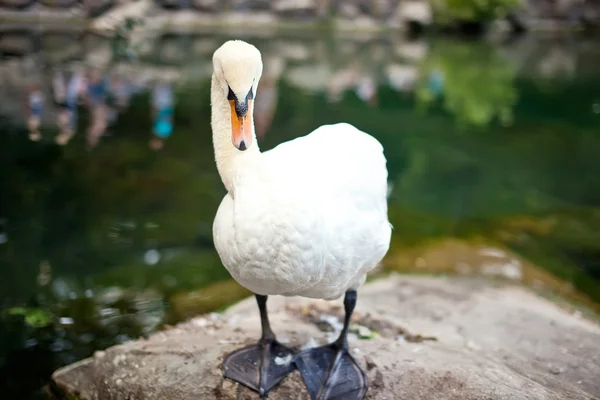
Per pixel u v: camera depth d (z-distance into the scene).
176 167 8.04
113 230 6.35
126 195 7.15
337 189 2.76
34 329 4.68
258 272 2.72
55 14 17.00
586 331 4.34
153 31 18.03
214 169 8.04
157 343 3.70
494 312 4.65
